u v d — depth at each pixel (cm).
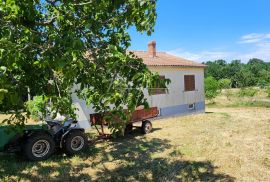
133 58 379
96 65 416
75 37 333
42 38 405
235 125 1554
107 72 403
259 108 2539
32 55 390
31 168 845
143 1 370
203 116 1931
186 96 1988
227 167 839
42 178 771
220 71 9425
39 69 427
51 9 504
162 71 1806
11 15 390
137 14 400
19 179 763
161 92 1792
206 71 9594
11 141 894
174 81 1895
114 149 1058
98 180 757
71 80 431
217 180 740
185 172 802
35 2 439
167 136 1280
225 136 1260
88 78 442
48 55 339
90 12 451
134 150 1041
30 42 355
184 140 1191
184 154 979
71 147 977
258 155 957
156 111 1391
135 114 1282
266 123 1616
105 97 358
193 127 1498
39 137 915
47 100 394
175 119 1797
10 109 502
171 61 2000
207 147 1066
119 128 411
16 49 327
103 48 443
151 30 391
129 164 883
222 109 2519
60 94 423
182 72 1959
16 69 418
